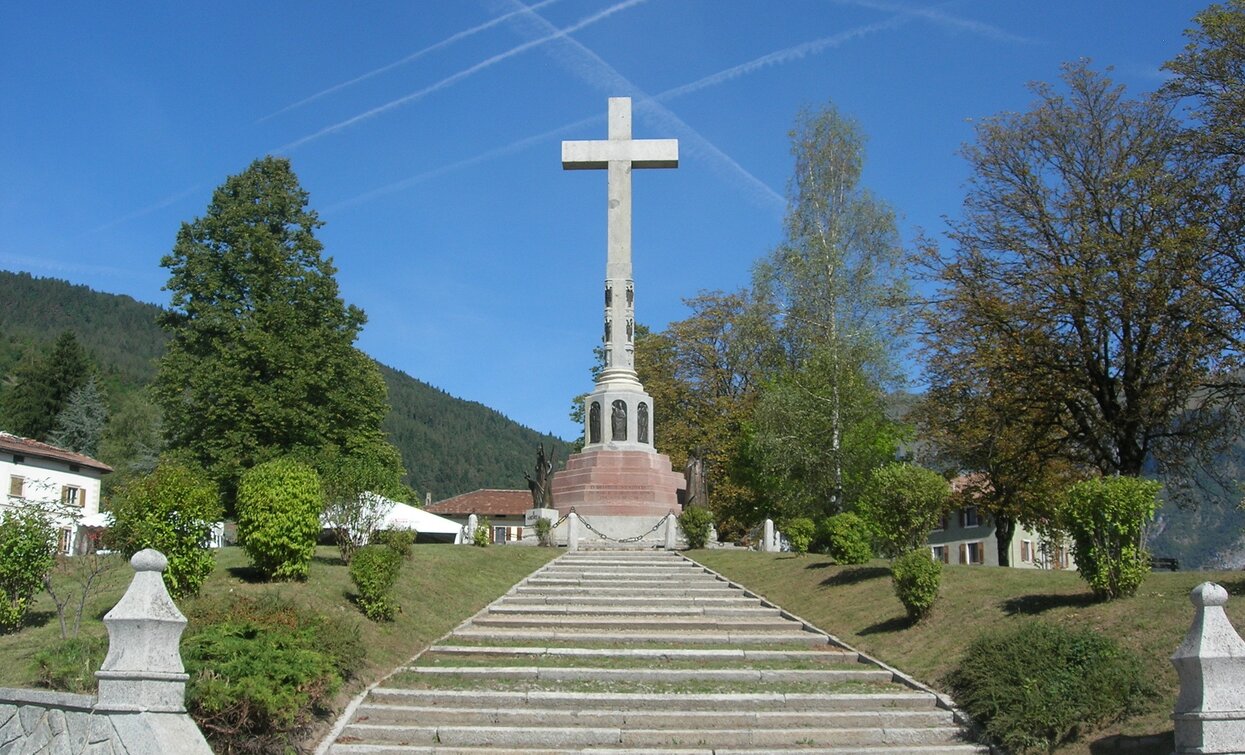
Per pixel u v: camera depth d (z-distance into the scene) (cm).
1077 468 3341
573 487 3509
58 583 1772
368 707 1395
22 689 1145
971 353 3078
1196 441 2983
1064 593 1675
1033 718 1212
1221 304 2806
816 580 2317
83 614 1599
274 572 1838
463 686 1527
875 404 3719
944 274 3189
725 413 5000
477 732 1321
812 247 3759
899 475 2088
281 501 1830
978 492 3531
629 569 2648
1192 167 2850
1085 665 1255
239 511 1855
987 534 6247
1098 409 3167
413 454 14475
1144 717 1194
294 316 3941
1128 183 2942
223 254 4034
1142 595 1546
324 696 1314
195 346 3934
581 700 1438
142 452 6372
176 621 1081
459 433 16450
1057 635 1327
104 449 6481
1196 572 1641
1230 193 2820
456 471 14625
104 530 1738
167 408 3891
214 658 1218
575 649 1761
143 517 1597
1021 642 1338
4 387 8700
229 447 3666
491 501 7881
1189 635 1080
